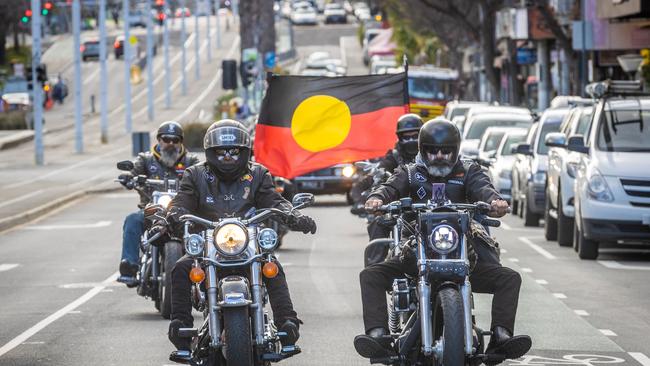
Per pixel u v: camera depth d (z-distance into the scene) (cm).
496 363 2169
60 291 4059
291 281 4166
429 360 2206
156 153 3547
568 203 5269
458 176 2331
